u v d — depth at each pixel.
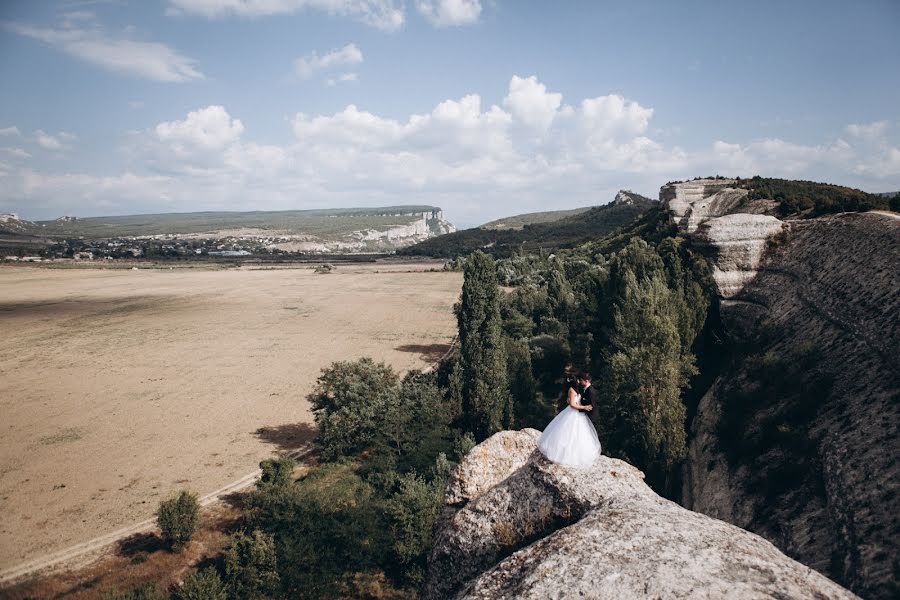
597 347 43.84
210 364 71.88
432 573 12.28
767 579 6.81
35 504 36.84
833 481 19.77
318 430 50.00
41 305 119.12
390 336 88.50
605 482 10.35
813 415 23.97
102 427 50.50
